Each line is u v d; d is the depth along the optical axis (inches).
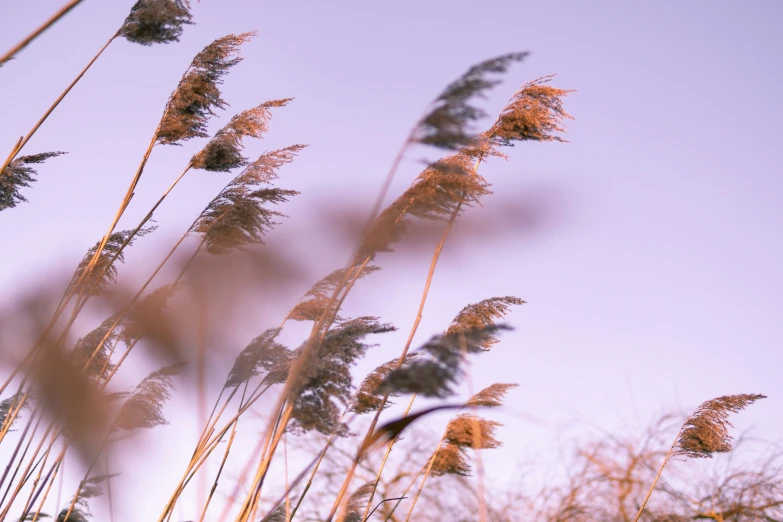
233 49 221.0
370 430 148.9
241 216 187.0
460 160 159.3
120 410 115.4
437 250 151.0
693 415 205.0
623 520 173.8
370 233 137.3
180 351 100.3
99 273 174.1
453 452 188.2
